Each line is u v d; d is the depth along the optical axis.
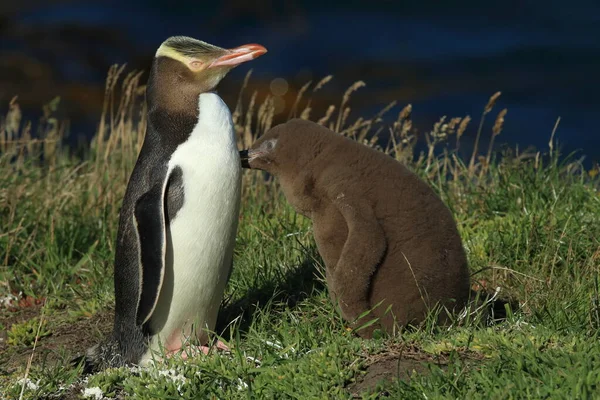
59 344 20.83
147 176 17.86
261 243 23.30
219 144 17.66
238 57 18.03
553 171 25.80
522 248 21.70
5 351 20.88
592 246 21.30
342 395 14.80
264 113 29.06
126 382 16.59
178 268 17.73
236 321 19.77
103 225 26.91
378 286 17.25
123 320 18.61
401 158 27.00
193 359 17.20
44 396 16.88
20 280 25.03
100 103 62.41
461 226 23.86
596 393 13.63
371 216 16.95
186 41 18.30
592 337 16.16
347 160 17.45
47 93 63.66
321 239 17.73
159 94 18.17
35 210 27.81
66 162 32.47
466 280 17.61
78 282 24.95
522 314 18.30
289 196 18.03
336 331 18.03
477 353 15.74
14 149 31.00
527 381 14.20
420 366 15.60
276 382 15.52
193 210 17.45
